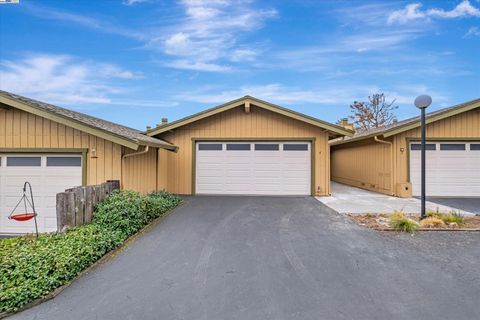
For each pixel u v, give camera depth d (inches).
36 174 295.4
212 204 353.1
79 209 216.2
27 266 143.9
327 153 423.5
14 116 295.7
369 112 1095.6
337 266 160.4
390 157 434.0
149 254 181.3
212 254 180.1
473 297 126.9
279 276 148.4
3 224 293.7
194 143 436.5
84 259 158.7
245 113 432.1
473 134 418.9
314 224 251.4
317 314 114.8
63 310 120.3
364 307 119.4
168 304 123.5
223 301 125.3
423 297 127.0
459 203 364.5
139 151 326.6
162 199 324.8
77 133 292.0
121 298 129.0
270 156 429.4
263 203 360.5
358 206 338.6
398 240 205.5
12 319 114.9
